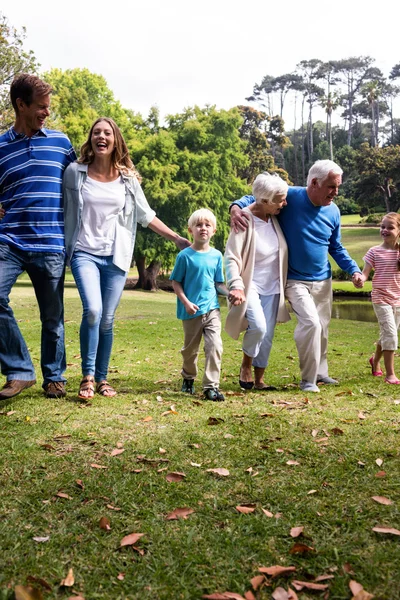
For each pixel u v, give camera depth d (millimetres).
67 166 4809
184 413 4348
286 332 11867
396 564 2201
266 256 5523
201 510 2676
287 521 2555
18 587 2061
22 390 4742
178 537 2439
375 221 70000
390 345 5980
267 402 4793
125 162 4980
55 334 4820
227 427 3920
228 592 2066
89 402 4625
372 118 111125
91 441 3598
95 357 4957
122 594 2078
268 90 122438
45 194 4637
